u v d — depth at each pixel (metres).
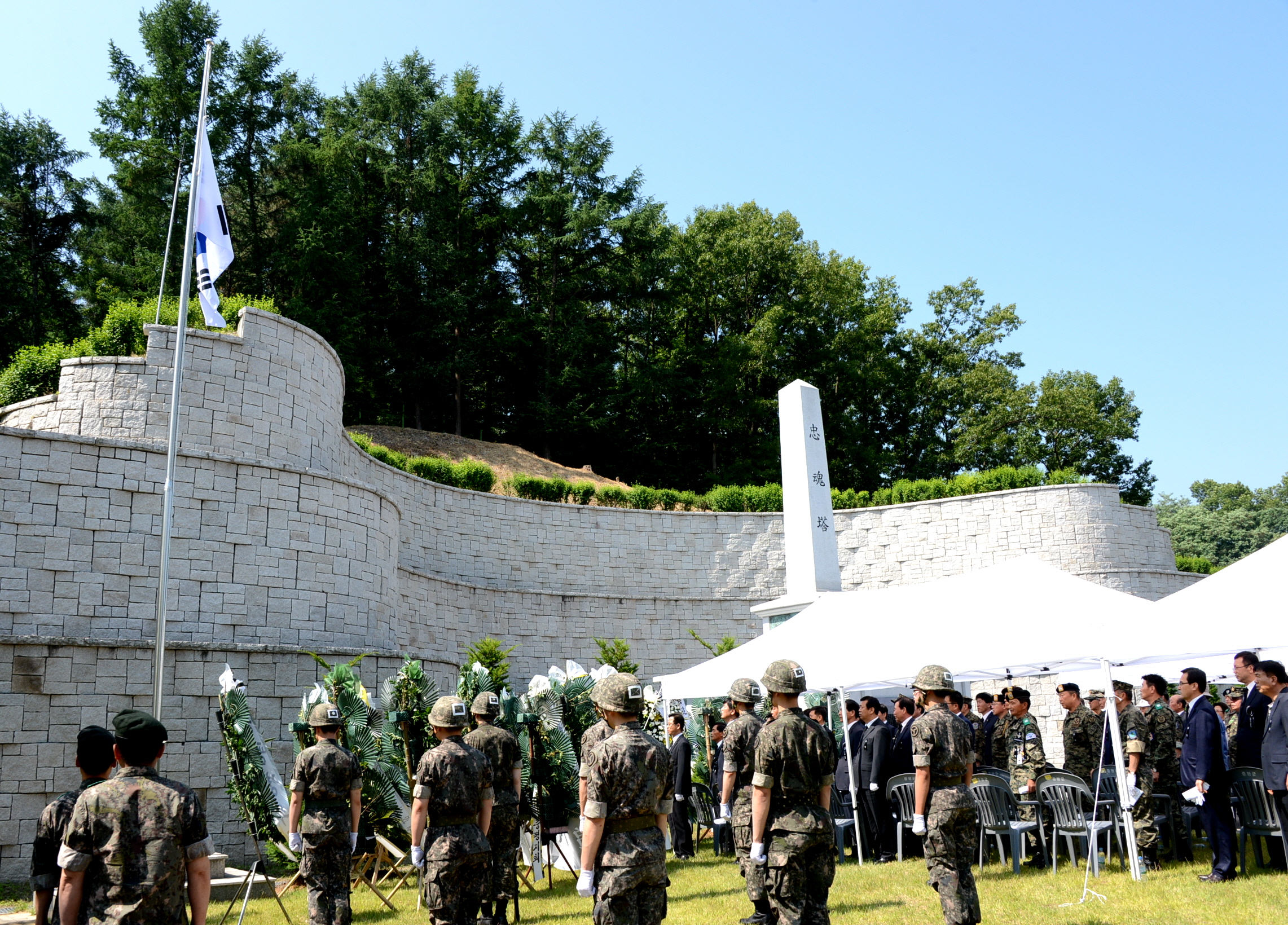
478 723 9.99
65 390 19.94
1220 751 9.70
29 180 47.22
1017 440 54.19
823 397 54.84
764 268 55.12
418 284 49.56
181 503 17.84
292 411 21.78
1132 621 10.49
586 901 11.13
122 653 15.83
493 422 54.59
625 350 56.78
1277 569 10.05
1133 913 8.42
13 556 15.91
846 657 12.84
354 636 19.89
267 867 13.32
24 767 14.60
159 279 41.41
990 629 11.66
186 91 43.66
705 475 51.91
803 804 6.80
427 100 52.59
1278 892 8.70
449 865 7.49
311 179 45.38
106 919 4.74
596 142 53.16
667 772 6.39
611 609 30.77
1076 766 11.62
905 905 9.50
